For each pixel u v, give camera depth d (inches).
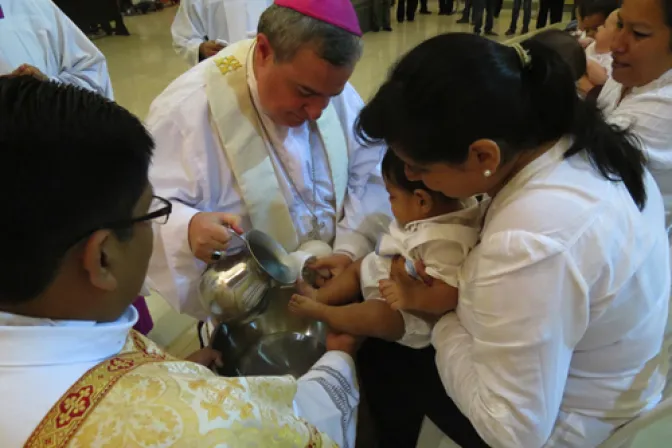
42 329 21.6
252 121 54.7
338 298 51.7
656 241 33.2
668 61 52.2
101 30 264.5
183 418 21.7
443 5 286.4
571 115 30.6
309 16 44.9
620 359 34.5
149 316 77.3
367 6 249.4
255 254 47.4
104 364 23.1
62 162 20.0
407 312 45.7
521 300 30.3
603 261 29.9
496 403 33.2
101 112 21.5
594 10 89.7
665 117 51.9
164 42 243.3
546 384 31.8
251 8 107.0
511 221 30.8
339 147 59.7
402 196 42.6
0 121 19.5
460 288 36.3
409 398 48.9
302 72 46.9
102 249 22.3
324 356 43.7
